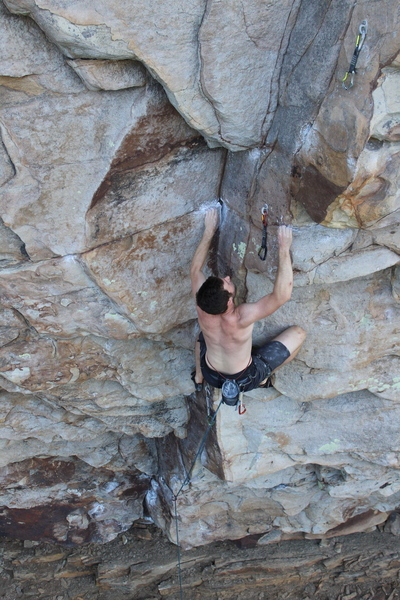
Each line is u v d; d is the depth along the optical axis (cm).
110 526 845
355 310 483
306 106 347
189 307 509
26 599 848
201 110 366
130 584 852
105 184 408
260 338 509
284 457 651
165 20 319
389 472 683
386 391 560
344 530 853
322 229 400
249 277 469
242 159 415
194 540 807
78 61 339
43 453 704
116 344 532
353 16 303
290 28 341
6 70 342
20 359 519
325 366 525
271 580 876
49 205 407
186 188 441
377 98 310
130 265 456
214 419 589
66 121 373
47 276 449
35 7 305
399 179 348
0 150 376
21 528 816
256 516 789
